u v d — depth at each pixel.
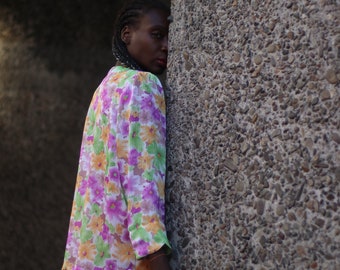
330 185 1.49
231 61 1.73
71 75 6.46
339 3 1.52
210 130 1.75
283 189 1.57
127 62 1.97
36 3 6.07
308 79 1.55
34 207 6.41
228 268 1.67
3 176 6.58
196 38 1.83
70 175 6.33
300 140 1.55
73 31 6.25
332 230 1.48
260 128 1.64
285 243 1.56
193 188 1.77
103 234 1.78
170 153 1.84
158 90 1.82
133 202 1.72
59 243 6.29
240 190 1.67
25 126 6.55
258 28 1.67
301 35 1.57
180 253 1.78
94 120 1.89
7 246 6.46
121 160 1.76
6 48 6.65
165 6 1.99
